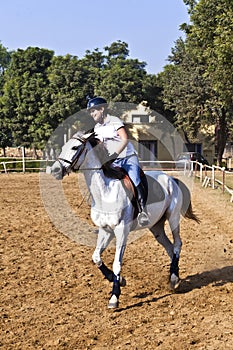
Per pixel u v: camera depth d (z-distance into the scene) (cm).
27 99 4759
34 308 716
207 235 1257
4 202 1888
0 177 3094
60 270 918
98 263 729
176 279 788
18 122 4869
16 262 977
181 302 741
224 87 2650
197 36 2972
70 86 4550
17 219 1490
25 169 3606
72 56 4691
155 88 4772
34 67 4978
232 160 5038
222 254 1053
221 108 4116
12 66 5062
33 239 1198
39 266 946
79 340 604
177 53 4856
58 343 595
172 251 841
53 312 700
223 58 2462
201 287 817
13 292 788
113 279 722
